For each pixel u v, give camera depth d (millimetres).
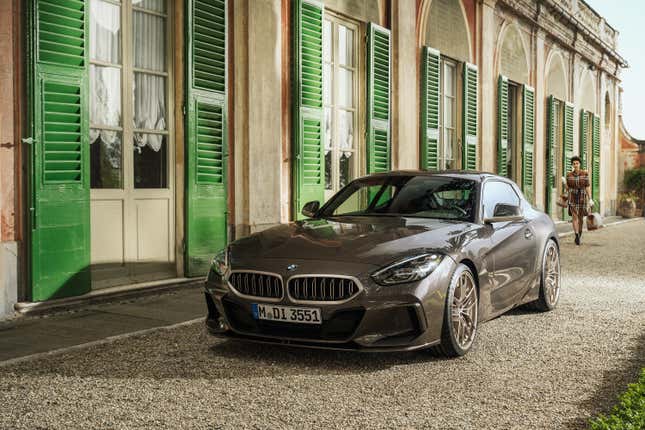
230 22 8883
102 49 7371
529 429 3553
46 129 6500
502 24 17703
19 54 6328
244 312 4832
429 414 3770
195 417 3664
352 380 4402
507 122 18391
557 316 6746
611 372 4691
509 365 4840
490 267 5492
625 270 10586
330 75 11141
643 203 31406
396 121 12734
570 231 19125
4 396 3965
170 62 8180
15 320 6113
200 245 8367
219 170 8586
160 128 8086
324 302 4551
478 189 5996
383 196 6090
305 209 6230
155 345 5254
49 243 6539
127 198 7625
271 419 3652
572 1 23938
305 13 10055
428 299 4641
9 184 6285
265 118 9336
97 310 6641
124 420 3602
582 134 25453
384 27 12414
